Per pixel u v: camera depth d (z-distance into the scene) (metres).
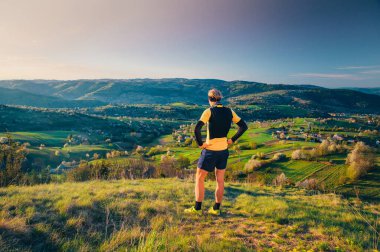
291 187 13.48
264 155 77.94
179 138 145.25
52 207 5.60
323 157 72.94
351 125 172.62
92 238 4.37
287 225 5.40
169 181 12.03
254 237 4.72
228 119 5.20
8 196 6.29
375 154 66.88
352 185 51.44
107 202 6.26
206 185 10.93
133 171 20.84
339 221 5.82
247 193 10.22
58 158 85.25
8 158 16.05
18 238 4.09
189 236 4.46
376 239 4.76
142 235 4.42
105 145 126.25
